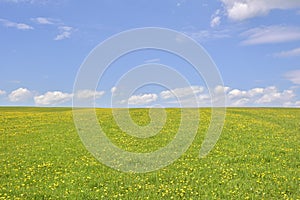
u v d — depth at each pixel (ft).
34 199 47.01
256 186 51.75
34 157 72.64
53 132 105.40
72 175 58.23
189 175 57.67
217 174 58.18
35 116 144.66
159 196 47.70
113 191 49.62
